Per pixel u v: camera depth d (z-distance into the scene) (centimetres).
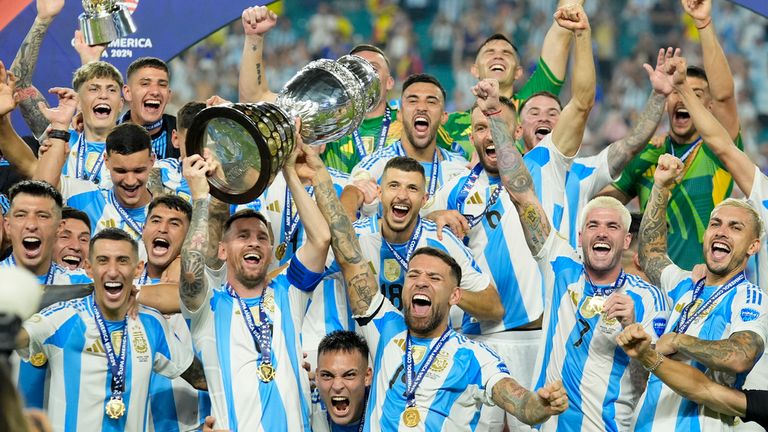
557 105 1040
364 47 1078
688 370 763
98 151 1008
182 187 976
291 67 2117
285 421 799
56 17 1077
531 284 941
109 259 802
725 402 761
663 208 866
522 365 938
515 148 858
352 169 1060
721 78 984
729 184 1006
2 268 475
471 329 952
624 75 2078
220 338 808
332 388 838
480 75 1097
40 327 798
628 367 823
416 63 2109
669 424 793
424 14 2119
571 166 988
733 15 2092
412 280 816
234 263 816
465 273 905
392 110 1095
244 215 823
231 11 1075
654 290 841
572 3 985
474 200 959
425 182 931
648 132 944
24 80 1021
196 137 695
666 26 2092
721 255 800
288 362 812
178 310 848
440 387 809
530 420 765
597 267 833
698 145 1008
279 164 690
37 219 848
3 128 943
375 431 815
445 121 1050
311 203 803
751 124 2050
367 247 898
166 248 884
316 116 759
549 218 953
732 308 788
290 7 2122
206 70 2050
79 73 1009
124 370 808
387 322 833
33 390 814
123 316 818
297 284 823
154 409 851
